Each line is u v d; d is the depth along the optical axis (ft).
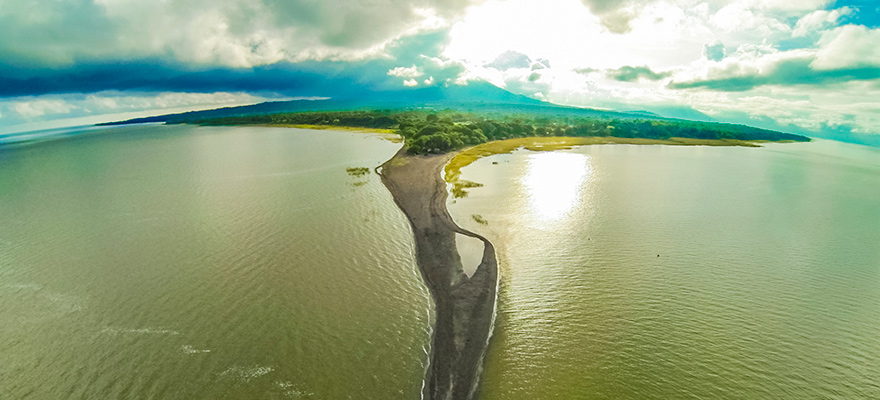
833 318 124.36
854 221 212.02
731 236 188.85
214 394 89.86
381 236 181.88
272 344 106.83
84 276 144.05
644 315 124.47
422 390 92.99
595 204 236.43
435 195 249.75
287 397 88.99
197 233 183.32
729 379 98.73
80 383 93.86
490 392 93.40
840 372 101.81
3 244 173.17
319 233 183.93
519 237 184.85
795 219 214.48
